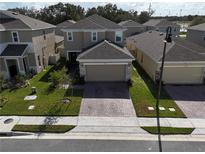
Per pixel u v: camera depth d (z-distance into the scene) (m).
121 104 14.08
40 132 10.80
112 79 18.77
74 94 15.88
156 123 11.60
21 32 20.66
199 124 11.52
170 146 9.66
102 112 12.91
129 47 36.00
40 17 72.25
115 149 9.45
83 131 10.87
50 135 10.56
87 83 18.48
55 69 23.98
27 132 10.81
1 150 9.41
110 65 18.11
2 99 14.84
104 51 18.22
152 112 12.86
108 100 14.75
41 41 23.98
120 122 11.73
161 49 19.12
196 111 13.05
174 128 11.09
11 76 21.30
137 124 11.52
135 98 15.04
